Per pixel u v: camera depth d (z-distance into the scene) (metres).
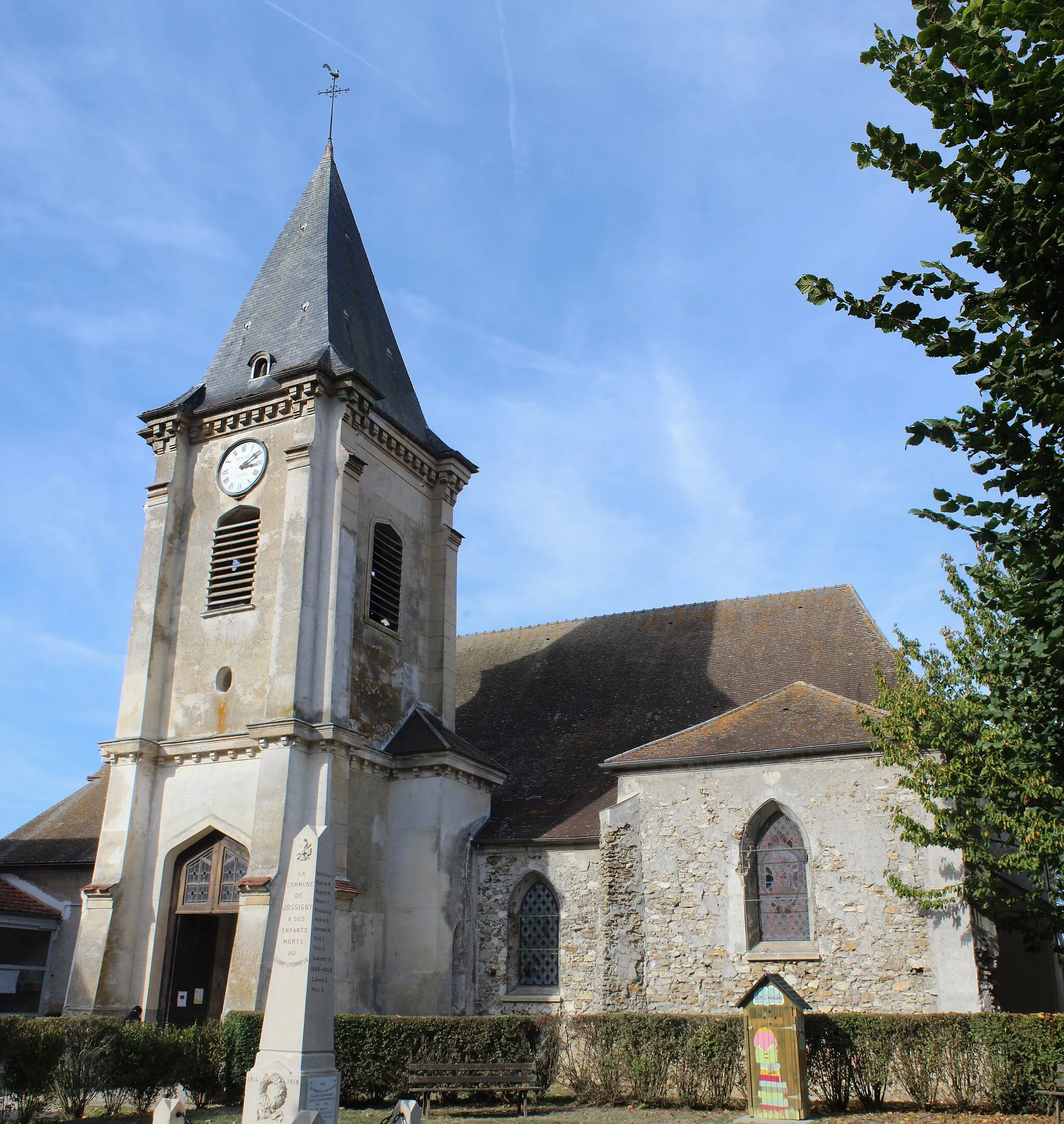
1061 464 8.08
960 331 8.22
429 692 24.33
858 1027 14.45
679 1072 15.19
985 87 7.71
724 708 23.59
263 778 19.38
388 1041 16.70
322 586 21.12
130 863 20.31
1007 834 17.25
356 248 27.48
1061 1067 12.88
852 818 17.53
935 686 16.16
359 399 22.81
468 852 21.61
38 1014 22.73
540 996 20.09
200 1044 15.91
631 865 18.88
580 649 27.86
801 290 8.71
